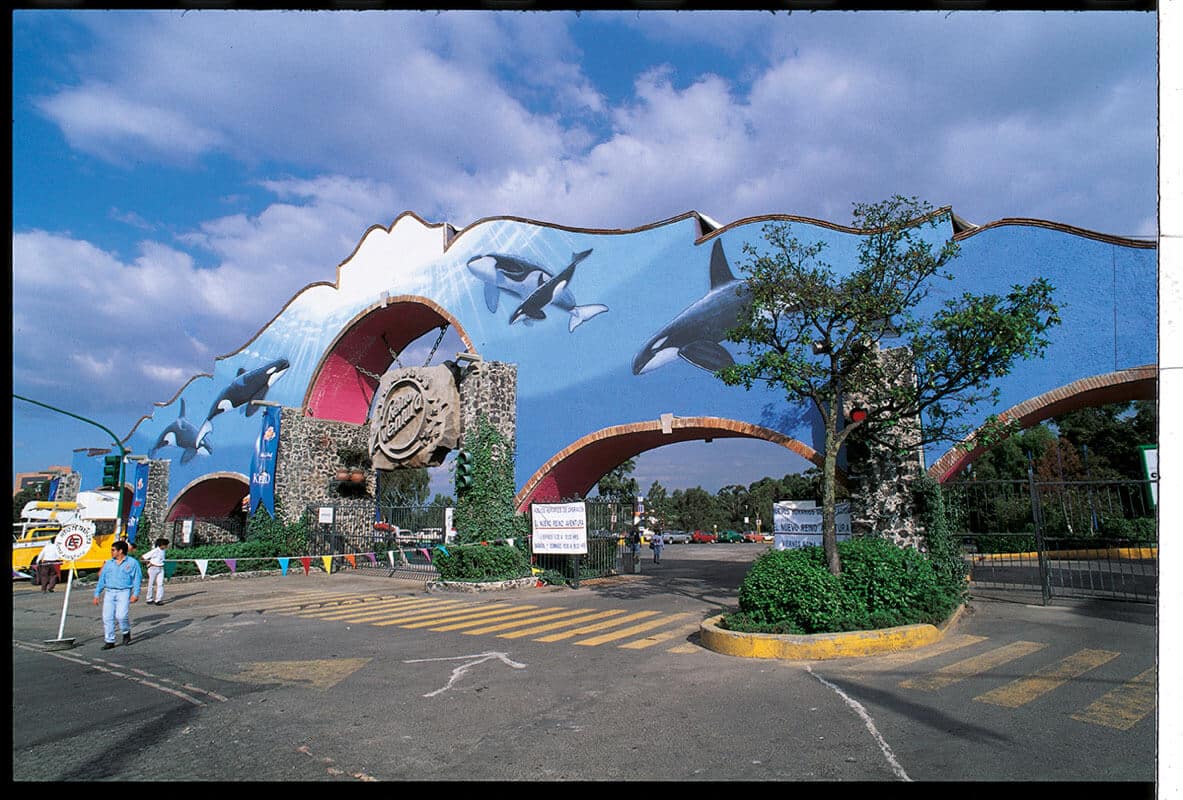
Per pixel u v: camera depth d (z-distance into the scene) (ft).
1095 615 38.45
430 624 41.16
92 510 71.82
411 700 23.50
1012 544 68.80
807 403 53.42
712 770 16.42
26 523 93.20
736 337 39.99
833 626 30.09
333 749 18.52
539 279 71.15
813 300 36.63
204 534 119.55
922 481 43.39
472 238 77.51
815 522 50.93
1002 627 34.83
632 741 18.62
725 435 62.80
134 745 19.11
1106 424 121.49
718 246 60.18
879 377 39.06
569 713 21.47
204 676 28.09
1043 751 17.17
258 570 79.87
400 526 83.87
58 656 33.27
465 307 76.79
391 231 87.45
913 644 29.81
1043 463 112.27
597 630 37.76
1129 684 23.48
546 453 67.46
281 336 105.19
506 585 59.52
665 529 223.71
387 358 98.68
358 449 93.61
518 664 29.04
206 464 118.32
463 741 18.97
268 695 24.62
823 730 19.11
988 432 39.42
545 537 61.62
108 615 35.73
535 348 70.13
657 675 26.35
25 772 17.04
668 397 60.95
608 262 66.69
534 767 16.89
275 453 92.17
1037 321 35.81
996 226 48.62
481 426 66.03
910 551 36.47
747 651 29.40
